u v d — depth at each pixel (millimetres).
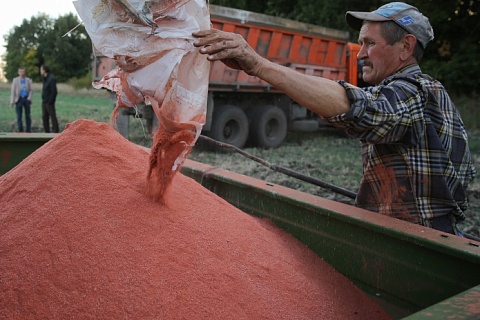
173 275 1593
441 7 17469
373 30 2166
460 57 18031
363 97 1767
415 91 1982
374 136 1849
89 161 1884
